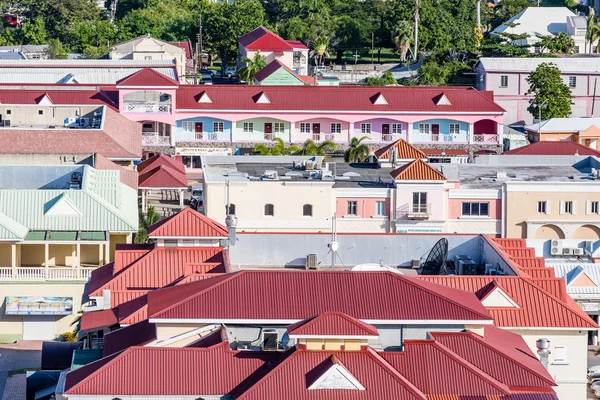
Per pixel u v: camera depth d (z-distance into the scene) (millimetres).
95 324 143250
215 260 155625
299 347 118688
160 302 130750
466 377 119875
